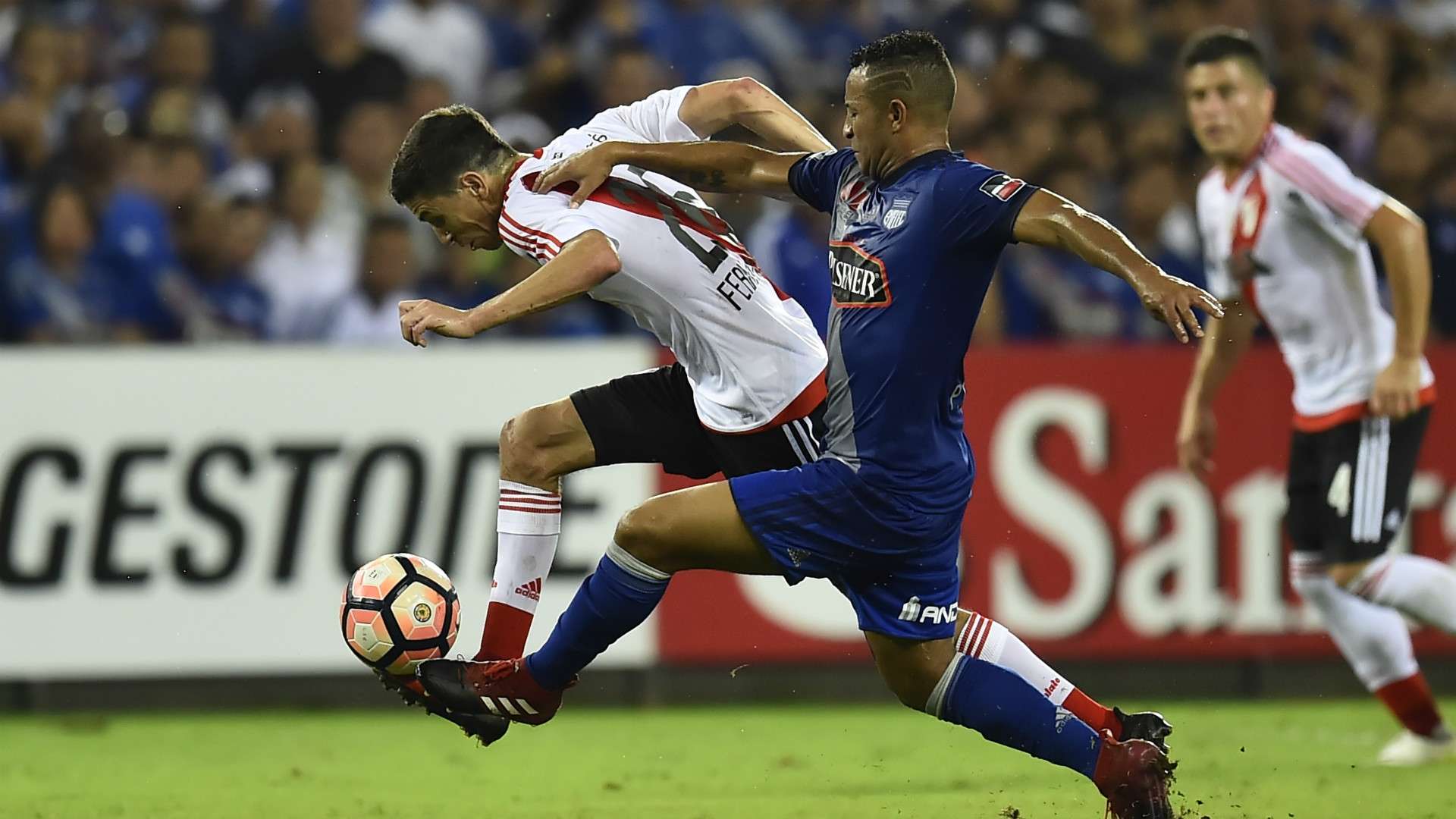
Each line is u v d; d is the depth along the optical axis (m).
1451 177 37.12
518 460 16.52
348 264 34.41
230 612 28.83
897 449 14.38
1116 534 29.22
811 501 14.48
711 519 14.63
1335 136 39.97
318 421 28.97
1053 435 29.22
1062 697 16.36
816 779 20.69
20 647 28.64
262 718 28.70
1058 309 33.81
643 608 15.13
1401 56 42.41
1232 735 25.11
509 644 16.45
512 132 36.06
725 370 15.70
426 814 17.70
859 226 14.56
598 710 29.52
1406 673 22.03
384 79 37.28
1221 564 29.38
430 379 29.06
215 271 33.44
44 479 28.73
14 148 34.53
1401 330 21.06
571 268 14.46
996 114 37.69
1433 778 20.25
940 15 41.12
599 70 37.47
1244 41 22.16
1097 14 40.44
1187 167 38.12
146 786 20.38
